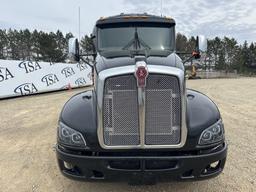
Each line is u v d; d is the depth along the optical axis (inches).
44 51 3046.3
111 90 130.7
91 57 209.2
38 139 262.8
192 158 133.4
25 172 189.9
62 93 689.6
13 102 522.0
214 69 3585.1
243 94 590.9
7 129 301.9
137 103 130.8
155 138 134.0
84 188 166.2
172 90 130.6
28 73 652.1
